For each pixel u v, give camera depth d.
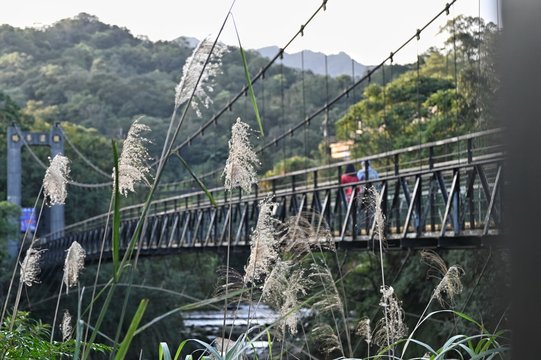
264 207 2.51
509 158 1.63
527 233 1.60
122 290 20.91
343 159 26.42
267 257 2.50
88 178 44.38
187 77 2.21
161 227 24.08
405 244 10.38
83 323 2.22
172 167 41.06
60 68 71.75
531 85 1.58
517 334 1.62
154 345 17.34
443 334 11.44
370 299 14.04
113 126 65.50
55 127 35.34
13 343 2.75
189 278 19.25
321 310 2.97
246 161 2.45
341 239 11.51
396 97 24.44
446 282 2.88
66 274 2.76
